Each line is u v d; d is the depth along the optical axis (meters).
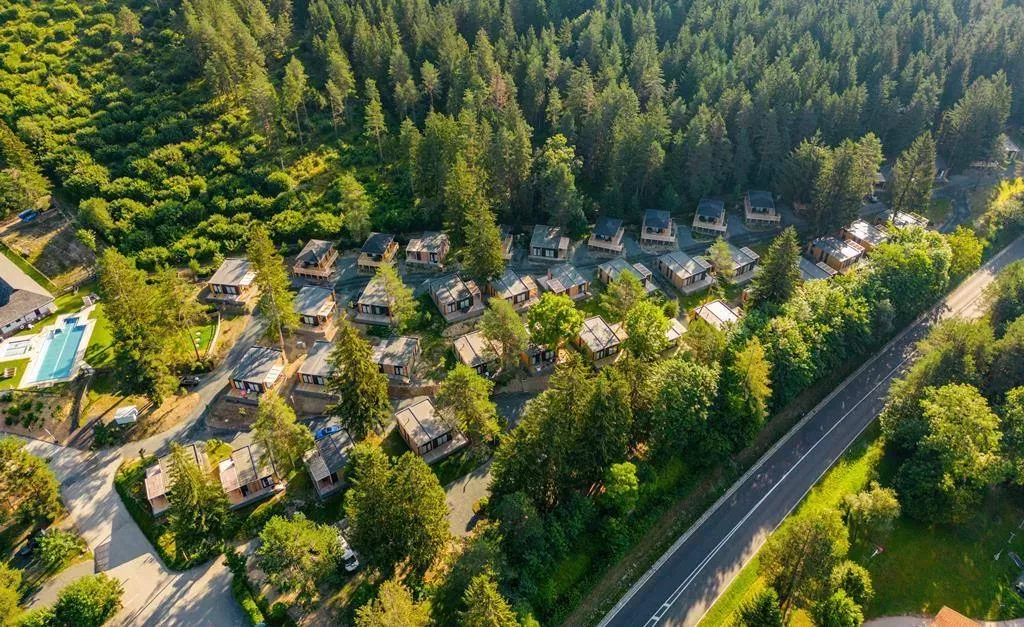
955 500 84.25
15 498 78.75
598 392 76.44
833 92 156.88
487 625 56.56
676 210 142.62
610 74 147.62
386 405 87.62
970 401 87.12
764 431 99.00
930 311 124.56
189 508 71.38
